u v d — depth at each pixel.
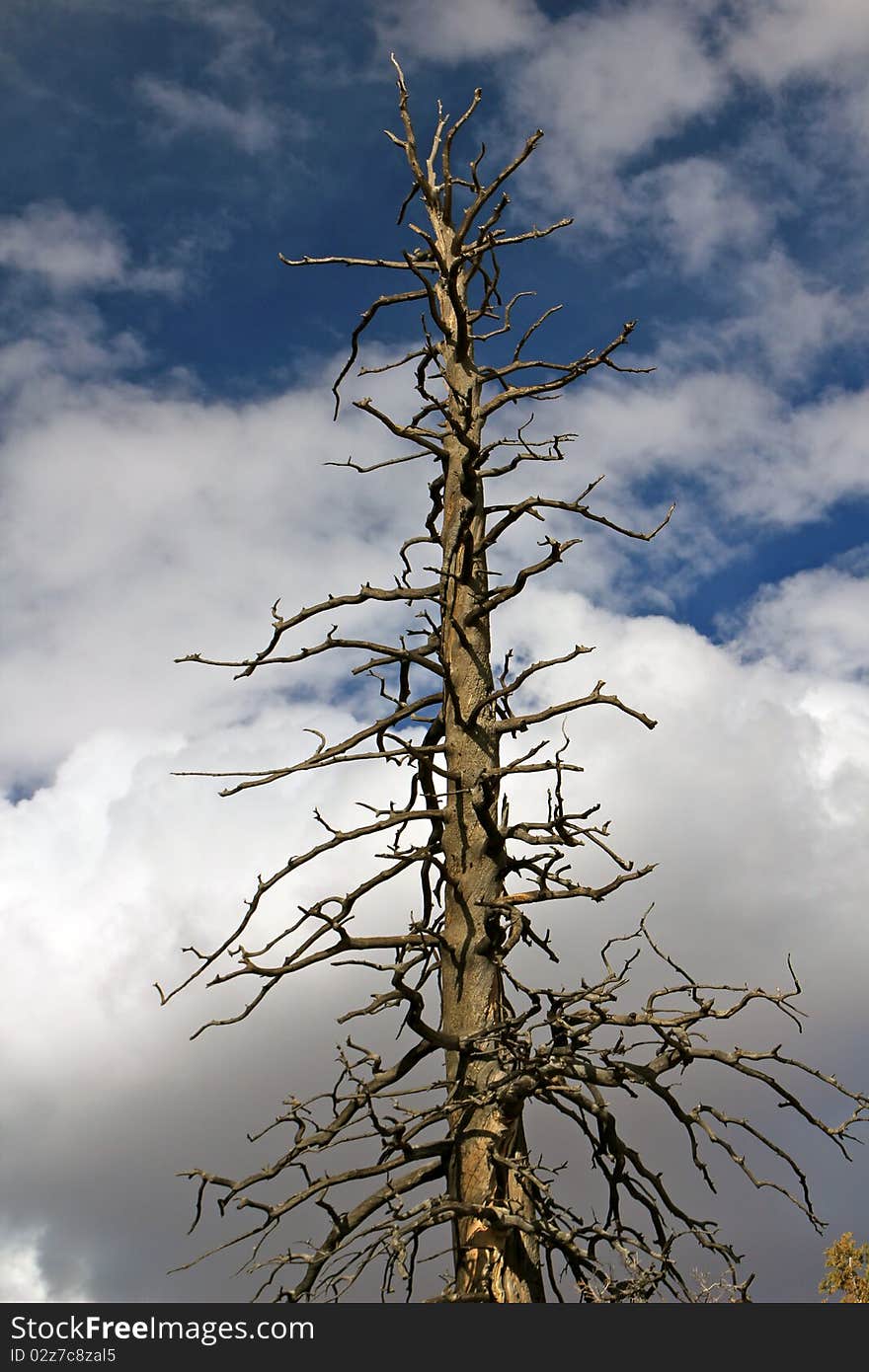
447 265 13.20
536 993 9.62
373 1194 9.77
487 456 12.24
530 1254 10.12
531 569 11.26
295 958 10.18
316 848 10.52
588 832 10.40
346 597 11.82
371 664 11.74
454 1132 10.20
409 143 13.58
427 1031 9.80
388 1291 9.76
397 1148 9.88
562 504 11.62
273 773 10.90
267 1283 9.58
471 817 11.38
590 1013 9.82
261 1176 9.55
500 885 11.20
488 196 13.19
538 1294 10.04
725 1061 10.27
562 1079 10.27
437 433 12.72
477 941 11.02
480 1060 9.98
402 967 9.82
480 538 12.55
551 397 12.58
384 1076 10.19
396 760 11.62
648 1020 10.19
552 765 10.59
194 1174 9.35
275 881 10.37
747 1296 9.80
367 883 10.52
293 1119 9.71
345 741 11.34
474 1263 9.88
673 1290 9.83
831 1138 10.37
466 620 12.03
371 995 9.53
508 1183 10.07
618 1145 10.56
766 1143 10.57
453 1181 10.32
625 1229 10.82
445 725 11.93
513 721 11.48
